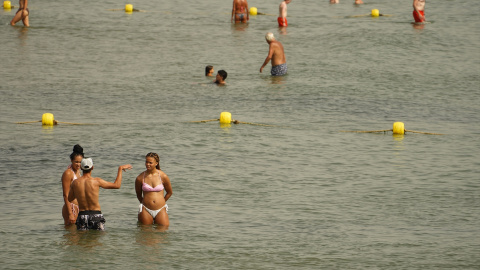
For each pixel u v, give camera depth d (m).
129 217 35.41
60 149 48.44
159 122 56.88
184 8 118.19
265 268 29.33
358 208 37.97
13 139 50.97
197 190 40.41
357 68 79.62
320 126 57.03
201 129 54.94
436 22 105.25
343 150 50.22
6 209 36.28
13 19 97.88
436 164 47.00
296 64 80.81
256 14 113.19
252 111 61.22
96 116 58.69
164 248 31.33
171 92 67.88
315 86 71.19
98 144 49.91
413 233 34.16
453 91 70.94
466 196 40.19
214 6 121.06
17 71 74.81
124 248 31.12
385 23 104.94
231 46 89.75
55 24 100.50
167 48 88.12
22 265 28.97
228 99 65.44
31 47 86.56
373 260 30.45
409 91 70.50
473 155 49.41
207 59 82.75
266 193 40.25
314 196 39.91
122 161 45.75
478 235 33.91
